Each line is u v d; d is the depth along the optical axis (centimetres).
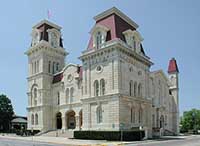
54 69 7662
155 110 7375
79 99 6594
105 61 5322
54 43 7781
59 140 5078
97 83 5441
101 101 5241
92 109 5409
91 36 5816
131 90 5472
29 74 7819
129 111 5241
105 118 5125
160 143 4244
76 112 6619
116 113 4925
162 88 8038
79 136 5325
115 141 4553
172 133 7825
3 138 6128
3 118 9894
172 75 8944
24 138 5978
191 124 12788
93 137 5025
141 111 5738
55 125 7250
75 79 6769
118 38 5222
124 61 5284
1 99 10025
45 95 7288
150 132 5881
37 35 7750
